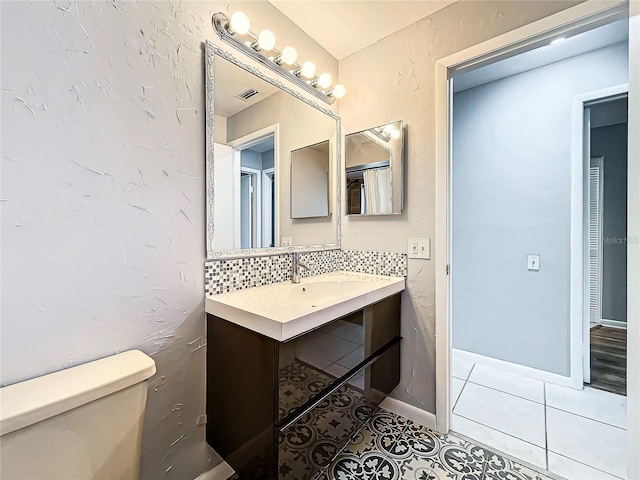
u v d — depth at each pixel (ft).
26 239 2.68
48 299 2.81
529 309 7.32
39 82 2.71
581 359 6.71
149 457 3.59
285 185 5.33
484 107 7.90
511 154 7.50
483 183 7.93
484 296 7.96
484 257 7.95
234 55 4.42
